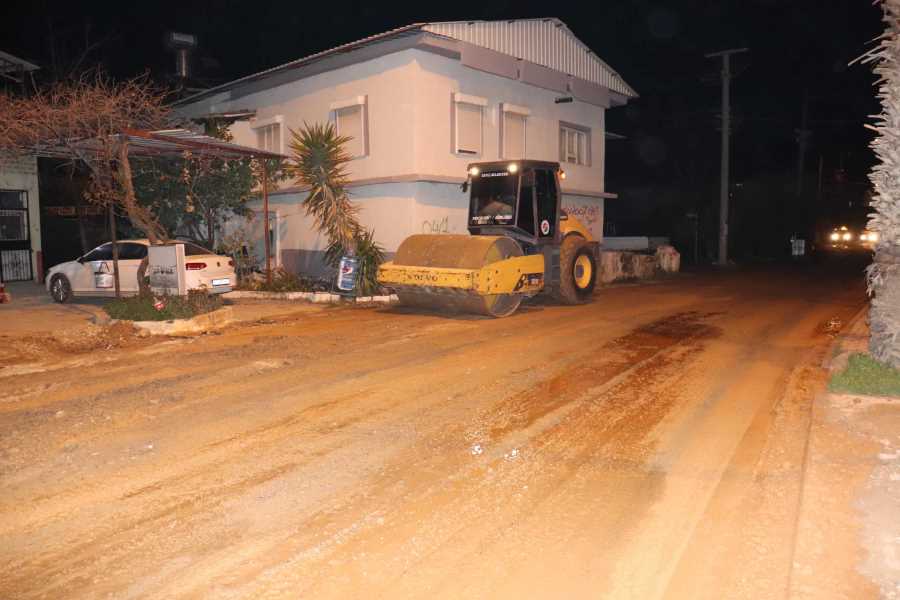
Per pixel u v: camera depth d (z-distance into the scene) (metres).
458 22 18.45
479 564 4.18
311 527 4.66
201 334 11.92
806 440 6.25
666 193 41.88
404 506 4.98
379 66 18.91
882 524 4.56
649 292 19.73
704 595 3.84
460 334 11.93
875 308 8.30
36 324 12.70
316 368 9.21
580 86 23.08
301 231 21.48
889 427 6.38
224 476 5.52
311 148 17.08
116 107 15.00
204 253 15.49
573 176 23.84
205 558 4.25
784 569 4.09
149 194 19.75
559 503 5.03
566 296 16.08
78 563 4.20
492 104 20.33
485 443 6.29
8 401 7.58
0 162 18.38
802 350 10.70
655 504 5.01
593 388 8.24
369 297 16.28
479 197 15.44
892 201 7.98
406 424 6.83
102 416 7.03
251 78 22.36
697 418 7.05
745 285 22.34
